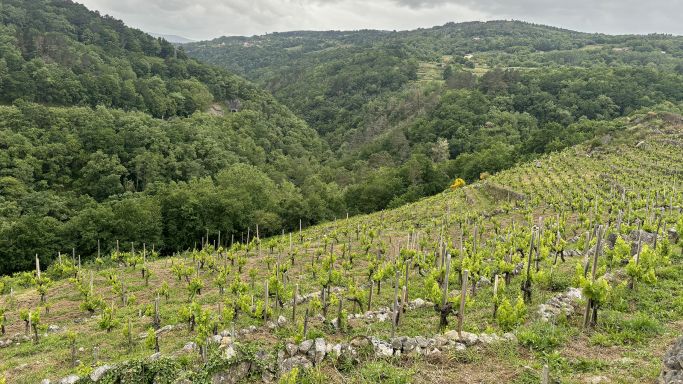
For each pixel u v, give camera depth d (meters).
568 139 90.31
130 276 40.00
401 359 15.90
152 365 15.91
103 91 110.25
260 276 36.56
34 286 39.28
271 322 21.78
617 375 13.49
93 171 79.75
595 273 20.81
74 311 31.02
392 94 167.75
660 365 13.65
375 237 49.69
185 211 66.12
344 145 143.25
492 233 41.16
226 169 93.00
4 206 65.00
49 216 64.81
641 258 21.08
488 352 15.92
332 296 24.41
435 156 110.25
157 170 87.44
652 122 86.75
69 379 15.84
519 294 21.19
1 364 21.06
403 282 29.47
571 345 15.79
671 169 61.34
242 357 15.82
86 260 55.94
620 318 17.30
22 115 85.00
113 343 22.84
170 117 120.81
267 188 86.00
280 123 142.88
